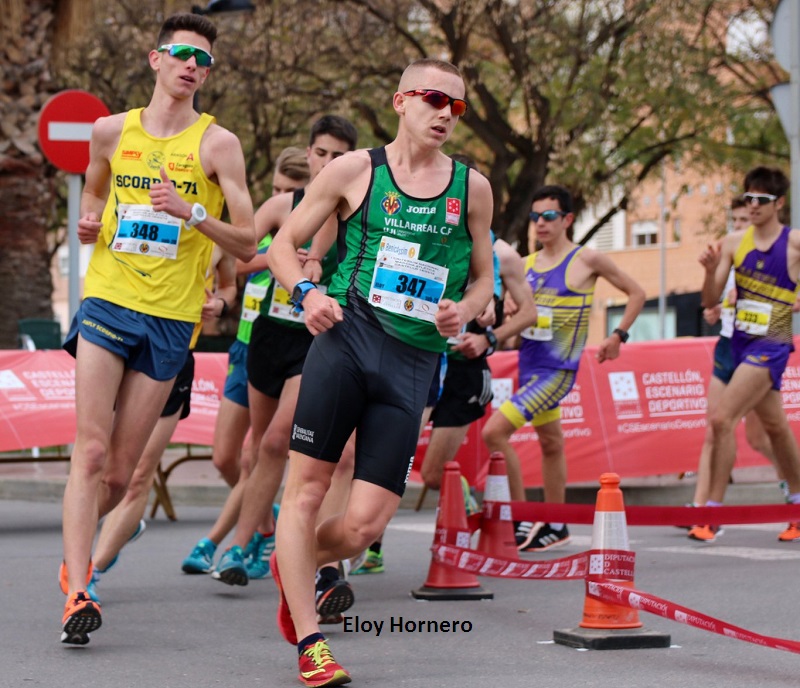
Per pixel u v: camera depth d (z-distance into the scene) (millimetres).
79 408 9859
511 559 11453
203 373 21078
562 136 42625
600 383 22344
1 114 30406
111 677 8797
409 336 8492
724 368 17469
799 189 21688
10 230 30672
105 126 10430
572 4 42719
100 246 10281
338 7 44156
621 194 50250
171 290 10195
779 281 16688
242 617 11406
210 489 23484
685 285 91312
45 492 24078
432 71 8477
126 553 16141
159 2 46656
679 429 22688
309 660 8266
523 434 22078
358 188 8547
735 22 45969
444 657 9539
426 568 14719
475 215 8742
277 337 12602
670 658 9461
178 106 10391
